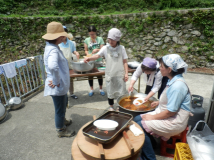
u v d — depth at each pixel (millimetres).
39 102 3867
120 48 2805
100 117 1831
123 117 1853
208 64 6508
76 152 1498
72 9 10984
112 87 2971
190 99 1737
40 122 2996
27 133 2668
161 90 2617
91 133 1565
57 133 2525
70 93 3979
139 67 2662
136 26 7738
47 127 2834
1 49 8883
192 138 1654
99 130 1611
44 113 3334
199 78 5473
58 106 2260
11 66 3568
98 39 4031
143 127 1894
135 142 1497
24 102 3861
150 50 7594
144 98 2502
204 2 8703
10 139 2520
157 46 7422
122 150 1408
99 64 3793
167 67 1663
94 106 3588
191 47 6703
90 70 3467
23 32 8781
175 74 1713
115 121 1729
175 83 1661
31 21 8633
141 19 7547
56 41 2021
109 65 2842
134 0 10469
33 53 8945
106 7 10789
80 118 3105
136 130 1647
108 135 1527
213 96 2174
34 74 4961
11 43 8875
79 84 5102
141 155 1972
